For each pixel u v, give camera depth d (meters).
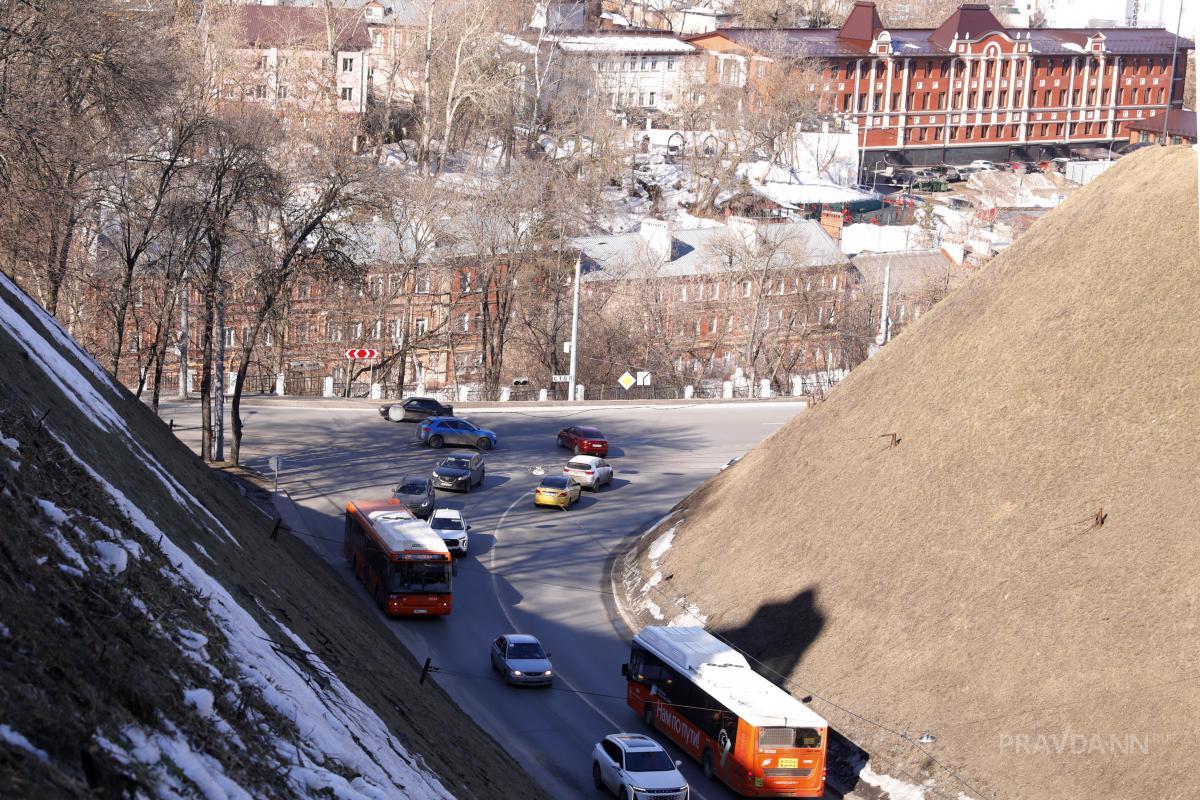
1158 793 37.44
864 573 53.59
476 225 120.19
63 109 65.31
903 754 44.50
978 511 51.66
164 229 73.12
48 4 65.62
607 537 75.50
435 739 34.00
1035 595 46.28
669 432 101.94
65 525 21.22
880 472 57.91
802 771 43.09
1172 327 51.53
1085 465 49.69
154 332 106.12
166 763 17.00
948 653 47.03
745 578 59.41
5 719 14.61
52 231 67.94
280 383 105.56
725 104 196.62
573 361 111.00
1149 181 58.28
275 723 22.06
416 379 129.38
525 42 196.12
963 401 56.84
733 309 137.62
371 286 114.69
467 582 65.69
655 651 50.12
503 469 87.69
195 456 57.06
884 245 175.38
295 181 96.12
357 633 42.22
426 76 160.75
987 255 166.25
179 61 101.38
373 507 64.50
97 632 18.67
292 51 158.50
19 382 27.95
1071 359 53.91
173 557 25.75
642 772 41.69
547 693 52.56
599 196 165.12
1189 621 41.56
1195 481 45.81
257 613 29.62
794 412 111.12
